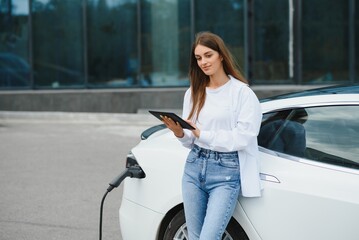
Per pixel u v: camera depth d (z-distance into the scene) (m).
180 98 15.60
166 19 16.05
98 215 6.48
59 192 7.55
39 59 16.66
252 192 3.58
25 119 15.45
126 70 16.34
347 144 3.66
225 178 3.57
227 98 3.60
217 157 3.59
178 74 16.11
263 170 3.71
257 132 3.53
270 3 15.74
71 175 8.56
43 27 16.56
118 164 9.34
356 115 3.71
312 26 15.70
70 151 10.55
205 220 3.57
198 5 15.84
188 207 3.70
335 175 3.58
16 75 16.75
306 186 3.57
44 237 5.77
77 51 16.50
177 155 4.07
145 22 16.16
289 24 15.70
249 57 15.78
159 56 16.19
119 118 14.59
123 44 16.28
